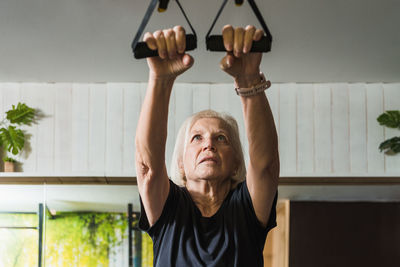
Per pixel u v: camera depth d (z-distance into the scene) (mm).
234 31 1176
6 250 5012
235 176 1453
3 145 5457
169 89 1284
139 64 5066
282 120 5547
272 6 3898
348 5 3896
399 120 5402
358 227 5500
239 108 5516
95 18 4105
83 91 5582
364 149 5516
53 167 5457
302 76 5406
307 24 4203
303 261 5441
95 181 4797
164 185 1366
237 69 1260
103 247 5188
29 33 4398
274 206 1399
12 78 5469
